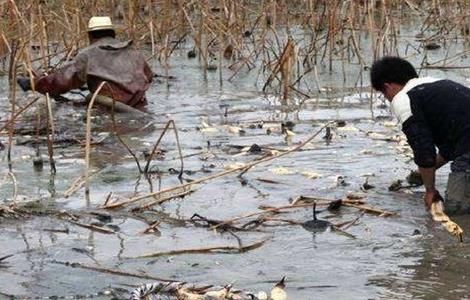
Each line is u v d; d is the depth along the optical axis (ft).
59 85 49.19
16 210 31.09
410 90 31.04
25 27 56.75
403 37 72.59
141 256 26.91
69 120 46.37
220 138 42.55
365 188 33.78
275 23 68.23
